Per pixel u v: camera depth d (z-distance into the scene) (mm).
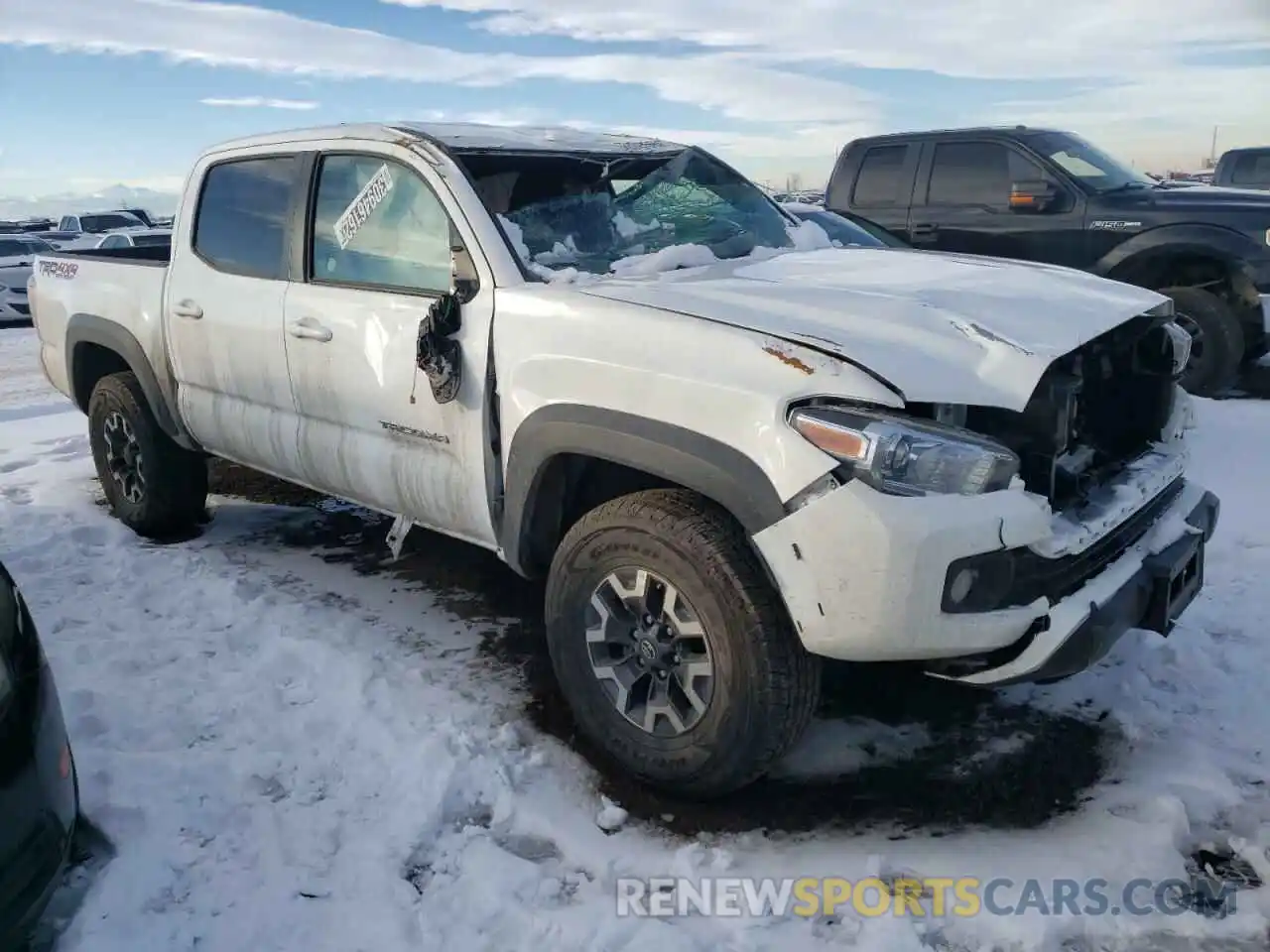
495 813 2926
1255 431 6496
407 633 4043
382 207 3768
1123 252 7742
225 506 5727
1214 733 3209
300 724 3369
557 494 3240
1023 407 2574
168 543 5125
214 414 4547
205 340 4457
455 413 3395
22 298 16891
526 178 3678
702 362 2732
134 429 5020
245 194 4355
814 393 2547
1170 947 2395
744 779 2812
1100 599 2703
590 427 2920
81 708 3451
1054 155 8180
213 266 4457
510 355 3195
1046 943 2410
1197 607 4039
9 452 7363
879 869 2668
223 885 2637
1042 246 8125
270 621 4109
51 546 5020
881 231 8242
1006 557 2521
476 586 4527
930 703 3484
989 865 2682
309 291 3951
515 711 3439
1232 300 7629
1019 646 2621
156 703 3510
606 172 3898
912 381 2551
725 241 3980
